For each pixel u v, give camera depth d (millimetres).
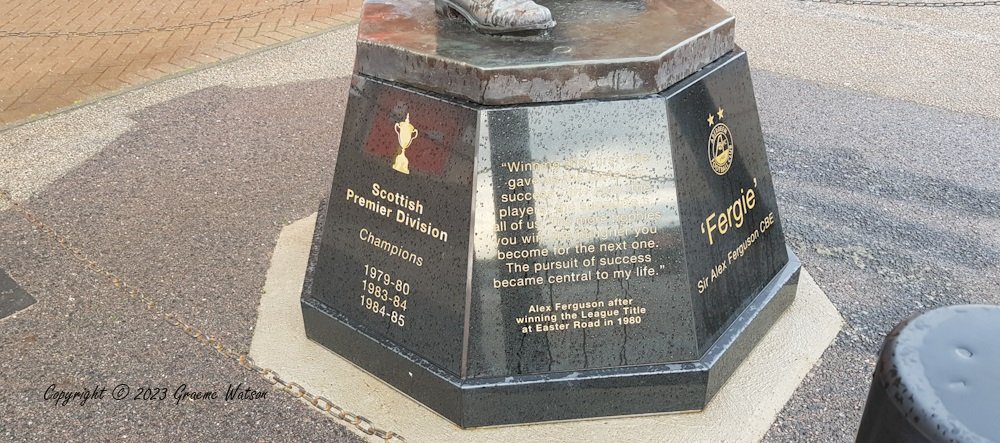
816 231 3434
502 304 2215
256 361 2611
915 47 5723
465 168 2141
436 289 2273
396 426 2338
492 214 2152
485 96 2086
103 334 2746
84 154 4094
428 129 2201
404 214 2305
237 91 4949
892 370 1053
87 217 3506
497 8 2283
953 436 944
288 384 2508
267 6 6699
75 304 2904
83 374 2551
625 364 2293
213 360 2619
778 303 2734
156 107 4684
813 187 3816
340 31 6086
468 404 2262
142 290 2990
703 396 2342
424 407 2406
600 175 2158
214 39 5898
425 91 2213
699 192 2299
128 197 3684
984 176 3908
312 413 2396
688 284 2262
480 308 2209
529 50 2189
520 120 2102
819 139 4309
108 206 3602
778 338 2707
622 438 2283
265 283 3039
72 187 3762
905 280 3080
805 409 2402
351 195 2438
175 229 3424
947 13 6480
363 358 2521
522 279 2203
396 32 2375
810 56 5562
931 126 4457
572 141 2129
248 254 3242
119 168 3955
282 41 5867
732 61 2455
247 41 5863
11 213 3518
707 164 2330
